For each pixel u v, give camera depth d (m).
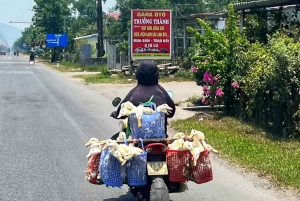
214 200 7.00
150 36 26.44
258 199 7.05
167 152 5.74
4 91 22.38
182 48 36.69
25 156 9.55
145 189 5.96
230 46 13.88
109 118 14.59
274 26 17.67
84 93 22.11
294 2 16.67
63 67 52.38
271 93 11.73
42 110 16.16
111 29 66.56
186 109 16.23
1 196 7.08
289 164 8.79
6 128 12.68
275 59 11.24
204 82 15.96
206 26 14.33
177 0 67.19
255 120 12.71
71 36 77.75
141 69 6.37
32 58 64.12
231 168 8.81
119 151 5.64
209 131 12.12
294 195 7.22
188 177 5.86
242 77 13.27
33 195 7.16
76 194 7.23
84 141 11.05
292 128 11.06
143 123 5.92
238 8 18.89
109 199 7.03
